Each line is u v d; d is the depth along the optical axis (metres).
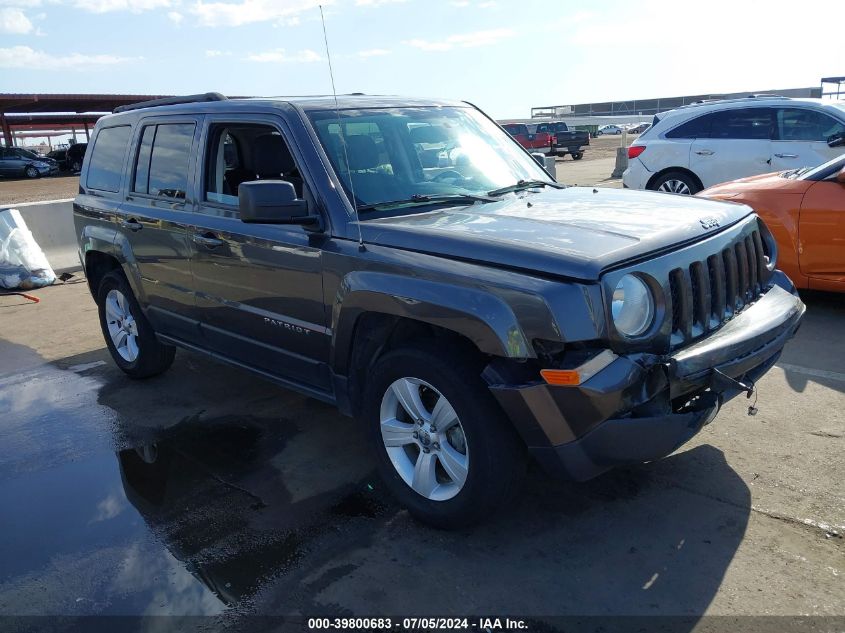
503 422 3.04
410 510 3.43
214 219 4.31
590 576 2.98
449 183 4.09
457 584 2.98
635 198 3.95
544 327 2.79
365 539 3.35
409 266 3.21
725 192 6.77
